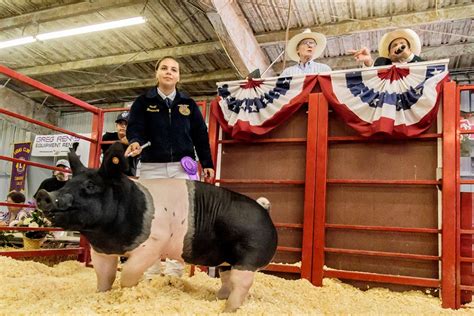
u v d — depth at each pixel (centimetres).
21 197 717
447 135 355
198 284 318
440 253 351
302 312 261
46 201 214
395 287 367
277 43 928
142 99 332
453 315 305
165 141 329
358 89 384
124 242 243
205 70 1161
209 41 1016
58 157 1066
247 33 866
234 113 425
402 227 365
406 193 373
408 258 363
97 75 1271
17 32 1052
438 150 366
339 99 389
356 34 928
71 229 231
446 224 344
